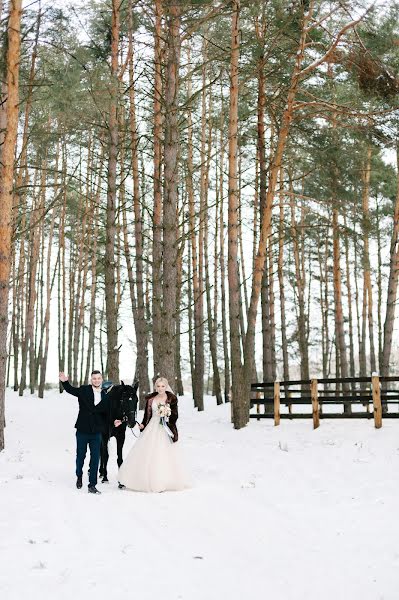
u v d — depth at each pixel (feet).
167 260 54.95
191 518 25.16
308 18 54.60
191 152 89.71
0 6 49.55
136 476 31.55
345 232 59.93
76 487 31.60
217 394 95.35
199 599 16.60
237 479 34.47
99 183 108.06
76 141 80.07
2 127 51.52
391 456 39.14
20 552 19.98
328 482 32.96
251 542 21.88
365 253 61.87
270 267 92.48
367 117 54.70
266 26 60.39
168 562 19.42
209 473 36.81
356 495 29.50
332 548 21.29
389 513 25.84
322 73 61.00
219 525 24.12
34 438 54.85
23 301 129.90
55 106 53.62
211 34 64.85
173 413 32.68
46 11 49.62
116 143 62.34
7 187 44.96
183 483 31.68
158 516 25.41
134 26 65.92
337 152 57.82
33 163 102.42
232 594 17.04
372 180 79.56
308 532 23.25
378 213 105.09
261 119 65.36
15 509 25.88
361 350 98.32
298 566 19.44
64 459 42.65
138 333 78.33
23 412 82.64
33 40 50.80
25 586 17.13
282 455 42.42
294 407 93.45
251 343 59.36
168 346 54.49
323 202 57.93
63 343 129.08
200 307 88.38
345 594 17.26
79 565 18.89
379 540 22.12
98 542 21.29
